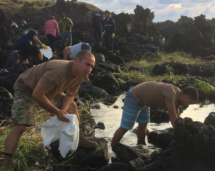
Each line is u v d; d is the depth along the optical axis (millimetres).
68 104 3160
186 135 2637
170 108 3389
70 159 3314
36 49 8773
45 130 2908
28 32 8633
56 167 3295
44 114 4922
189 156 2652
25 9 49000
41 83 2648
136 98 3760
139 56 13758
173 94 3428
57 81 2684
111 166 3012
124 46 15406
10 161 2785
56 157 3371
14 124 2863
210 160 2574
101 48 13797
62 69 2703
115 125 5023
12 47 13336
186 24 20641
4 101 5297
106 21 13766
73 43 15359
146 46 16391
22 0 63656
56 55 10891
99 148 3398
